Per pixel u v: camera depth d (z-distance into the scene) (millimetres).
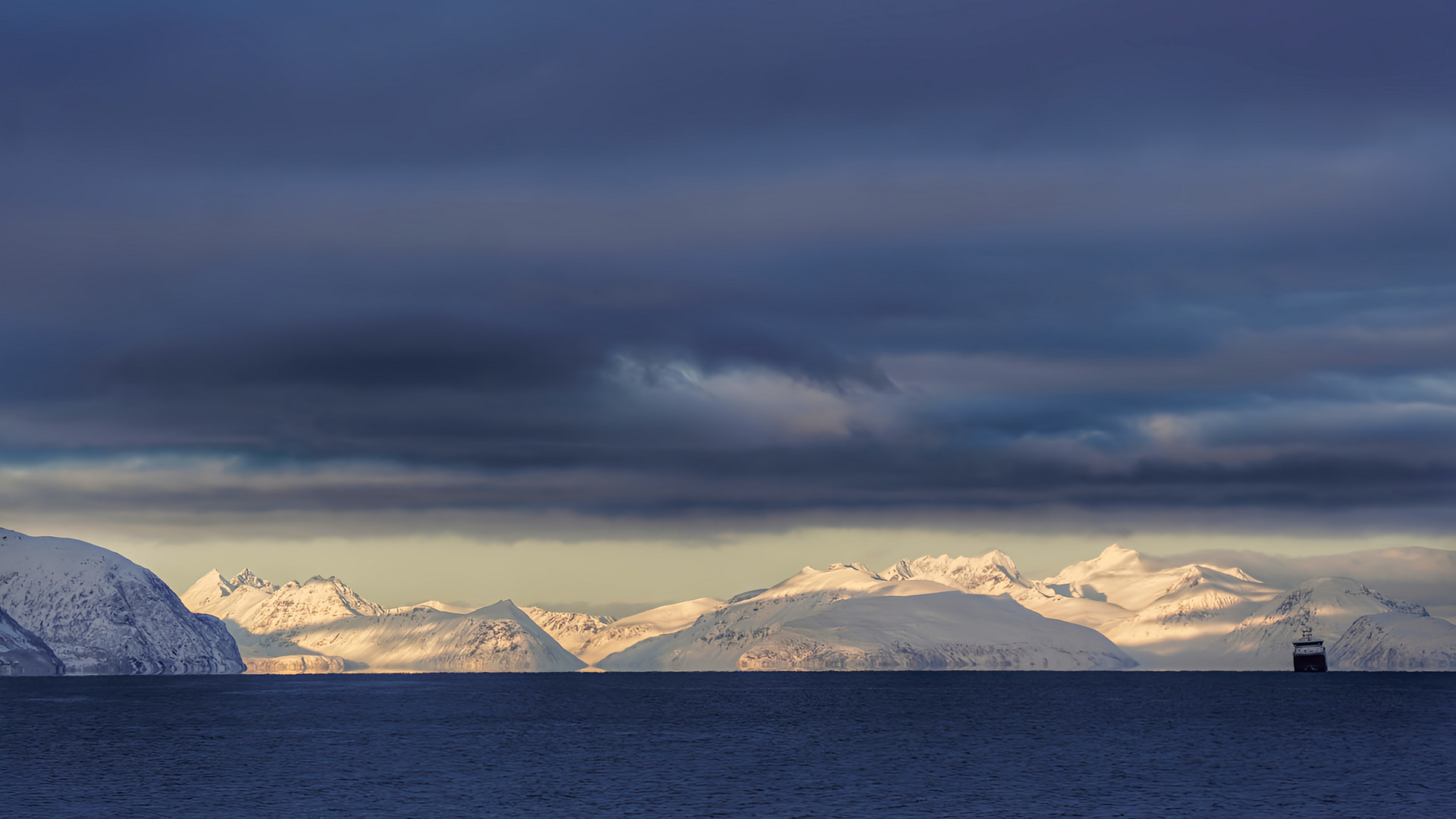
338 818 188500
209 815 190875
